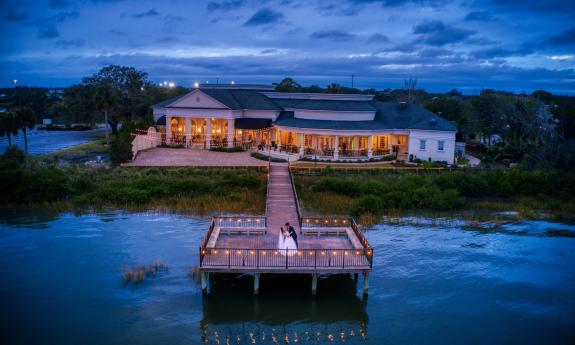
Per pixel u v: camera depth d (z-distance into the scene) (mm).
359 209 42688
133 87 87125
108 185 46656
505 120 69938
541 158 58219
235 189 46969
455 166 55594
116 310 24969
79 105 85000
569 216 43656
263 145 65688
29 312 24531
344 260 27000
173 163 54344
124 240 34781
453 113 80625
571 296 27953
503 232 38844
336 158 57281
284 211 37250
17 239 34688
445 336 23469
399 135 61875
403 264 31766
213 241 29547
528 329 24344
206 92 65688
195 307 25594
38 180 44750
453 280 29578
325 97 71625
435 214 43594
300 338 22969
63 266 30094
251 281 29016
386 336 23344
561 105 97688
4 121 62812
